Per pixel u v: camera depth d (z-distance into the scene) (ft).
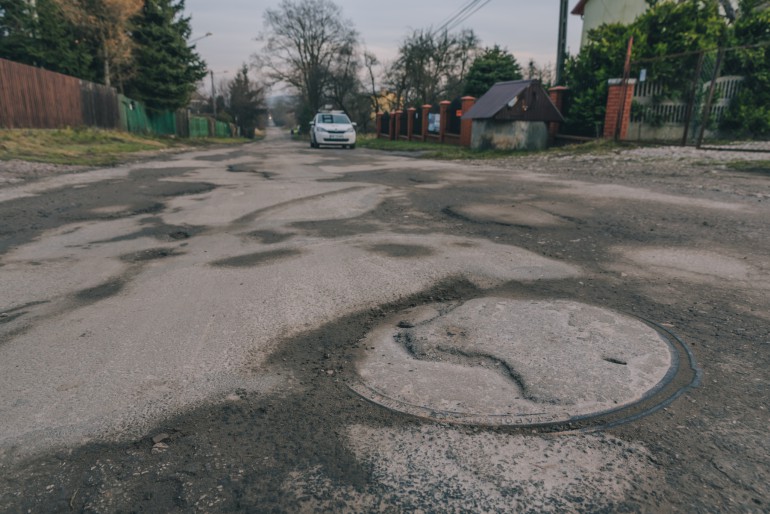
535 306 7.66
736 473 4.03
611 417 4.77
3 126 46.14
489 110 47.52
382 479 4.02
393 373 5.68
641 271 9.52
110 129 68.03
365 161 39.81
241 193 20.59
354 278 9.14
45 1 63.31
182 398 5.23
